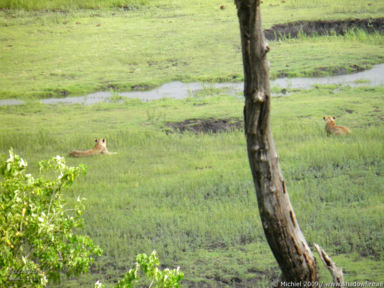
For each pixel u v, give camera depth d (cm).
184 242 1002
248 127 580
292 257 598
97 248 713
